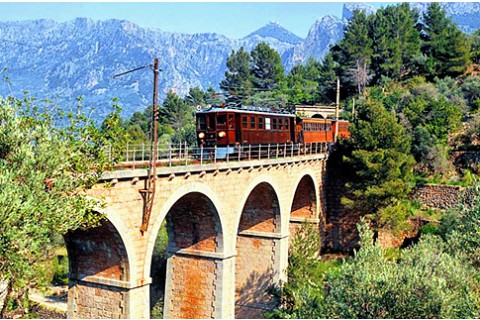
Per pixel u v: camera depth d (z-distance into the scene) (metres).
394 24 90.44
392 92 78.31
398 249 46.62
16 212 16.02
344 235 49.97
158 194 26.19
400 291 22.27
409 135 49.84
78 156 18.86
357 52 85.69
